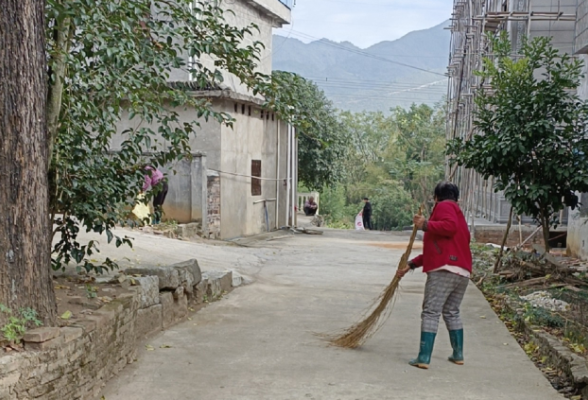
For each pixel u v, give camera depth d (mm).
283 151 23734
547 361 6160
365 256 15008
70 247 7066
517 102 10383
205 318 7957
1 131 4398
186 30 7141
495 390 5344
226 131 17906
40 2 4613
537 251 10930
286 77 7684
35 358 4113
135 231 13469
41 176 4625
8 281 4395
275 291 10016
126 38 6516
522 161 10688
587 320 7191
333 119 33625
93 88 6973
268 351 6480
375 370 5875
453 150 11438
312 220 33750
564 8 19578
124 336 5762
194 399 5078
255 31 23969
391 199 49094
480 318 8172
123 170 7516
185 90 7633
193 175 16484
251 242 17562
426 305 6023
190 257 11586
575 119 10430
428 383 5516
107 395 5086
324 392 5262
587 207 13328
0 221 4391
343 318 8172
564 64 10516
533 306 8062
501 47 11336
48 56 6211
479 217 25531
